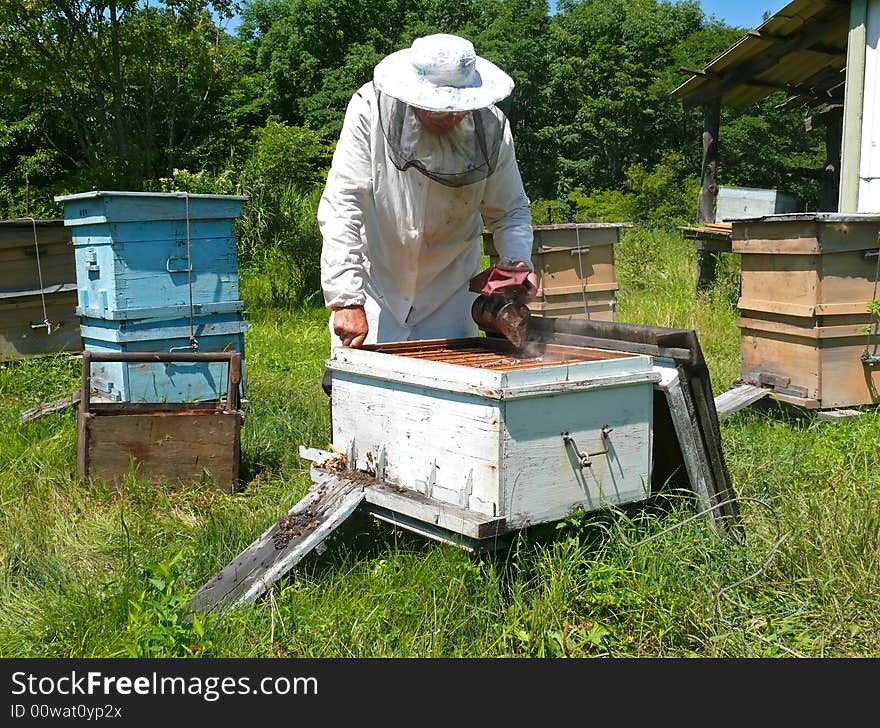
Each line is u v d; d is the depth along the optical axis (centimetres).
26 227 616
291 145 1330
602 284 673
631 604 266
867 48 707
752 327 526
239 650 253
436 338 389
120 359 418
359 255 355
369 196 354
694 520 303
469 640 263
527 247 372
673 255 1198
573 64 3444
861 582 278
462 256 387
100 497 397
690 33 3712
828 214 469
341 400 318
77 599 288
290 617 269
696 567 283
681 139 3519
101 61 1380
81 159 2002
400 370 288
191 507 389
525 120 3397
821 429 465
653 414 319
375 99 340
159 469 413
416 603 275
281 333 855
